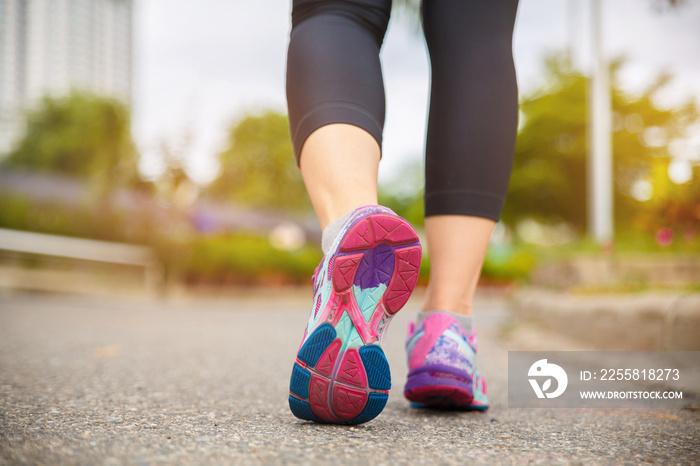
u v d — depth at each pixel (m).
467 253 1.24
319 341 0.98
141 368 1.81
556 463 0.80
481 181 1.22
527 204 22.44
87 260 9.88
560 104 22.39
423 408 1.32
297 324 4.40
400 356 2.60
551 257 5.04
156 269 10.02
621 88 22.50
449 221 1.24
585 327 2.91
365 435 0.96
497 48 1.26
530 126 22.83
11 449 0.75
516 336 3.53
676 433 1.05
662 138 22.03
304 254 11.27
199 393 1.38
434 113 1.26
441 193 1.24
